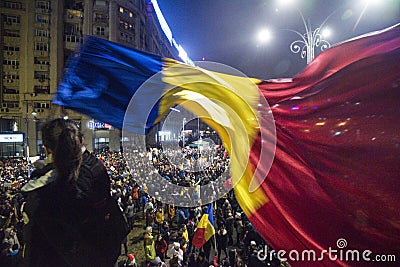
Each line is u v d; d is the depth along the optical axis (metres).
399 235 1.88
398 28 2.08
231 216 10.76
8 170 21.55
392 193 1.91
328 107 2.16
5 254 5.37
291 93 2.33
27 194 1.57
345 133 2.10
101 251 1.61
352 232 2.00
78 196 1.54
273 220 2.27
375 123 2.02
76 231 1.55
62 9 44.09
